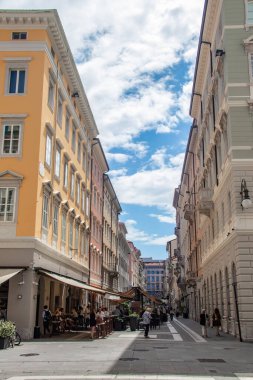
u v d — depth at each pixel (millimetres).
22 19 28062
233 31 26797
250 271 23516
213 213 34469
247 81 26000
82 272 42219
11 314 24016
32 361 14914
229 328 27797
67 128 35312
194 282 52969
